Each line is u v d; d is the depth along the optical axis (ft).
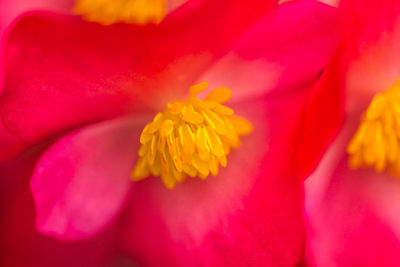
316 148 0.26
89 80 0.25
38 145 0.26
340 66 0.25
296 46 0.25
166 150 0.26
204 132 0.26
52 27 0.24
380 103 0.26
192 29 0.25
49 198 0.26
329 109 0.25
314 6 0.25
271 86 0.26
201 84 0.26
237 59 0.26
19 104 0.25
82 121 0.26
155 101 0.26
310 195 0.26
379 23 0.26
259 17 0.25
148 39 0.25
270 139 0.26
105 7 0.26
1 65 0.24
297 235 0.26
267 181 0.26
